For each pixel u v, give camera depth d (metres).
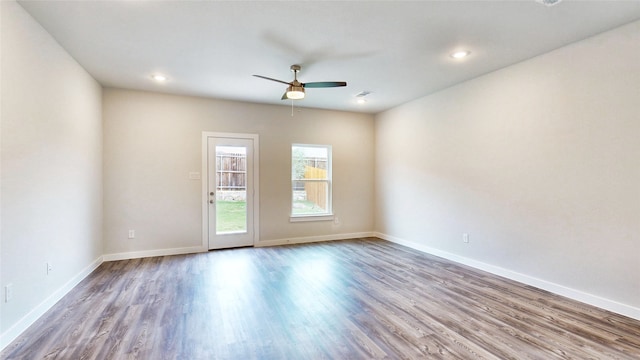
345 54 3.45
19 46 2.43
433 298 3.17
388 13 2.61
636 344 2.29
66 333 2.44
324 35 3.00
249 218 5.53
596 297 2.96
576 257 3.12
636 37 2.69
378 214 6.43
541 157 3.43
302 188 6.03
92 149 4.12
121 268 4.20
